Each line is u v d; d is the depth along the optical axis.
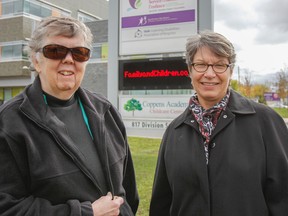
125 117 6.34
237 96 2.16
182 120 2.24
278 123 2.05
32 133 1.79
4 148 1.72
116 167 2.08
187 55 2.19
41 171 1.74
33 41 1.94
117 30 6.30
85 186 1.85
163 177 2.37
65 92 1.96
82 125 2.03
